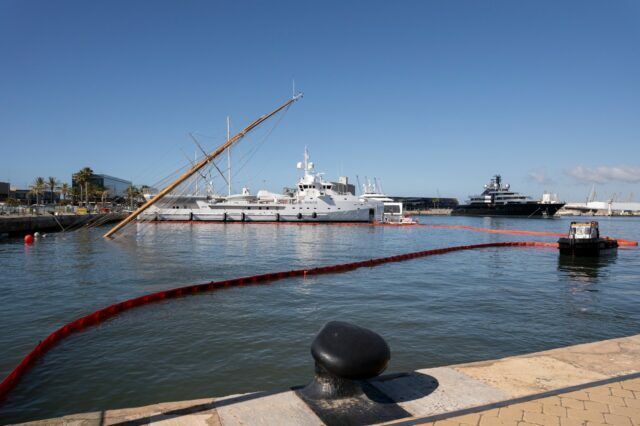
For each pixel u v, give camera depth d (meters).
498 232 71.94
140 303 16.83
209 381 9.26
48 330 13.17
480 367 6.41
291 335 12.57
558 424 4.61
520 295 19.03
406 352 11.17
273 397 5.40
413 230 75.31
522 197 150.12
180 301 17.38
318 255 35.38
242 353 11.00
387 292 19.45
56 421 5.05
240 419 4.86
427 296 18.55
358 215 85.38
